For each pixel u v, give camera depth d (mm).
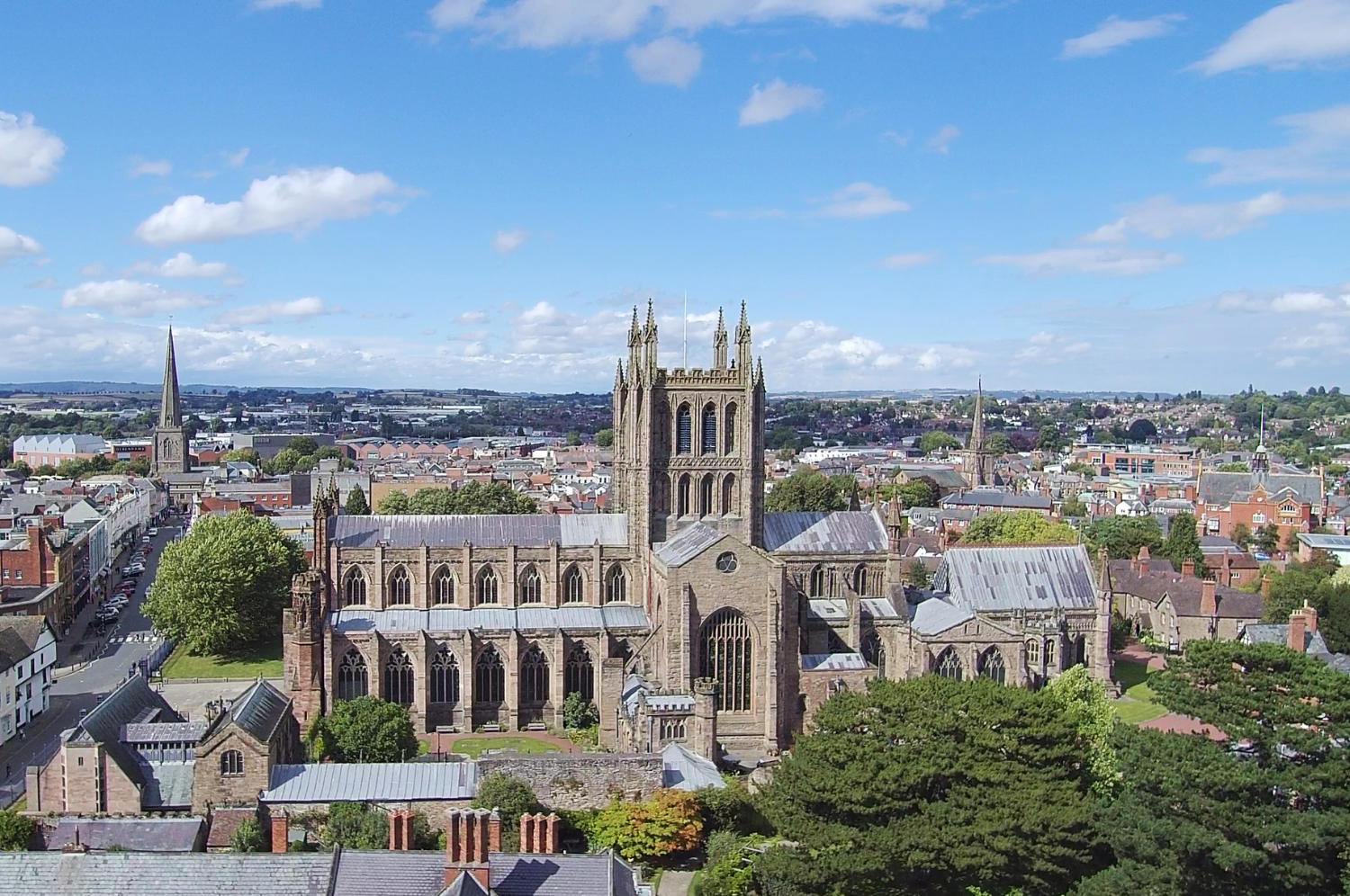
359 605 171750
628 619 171000
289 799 112000
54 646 180000
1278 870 86125
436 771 117062
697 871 111875
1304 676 93188
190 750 121125
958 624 161875
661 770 119438
